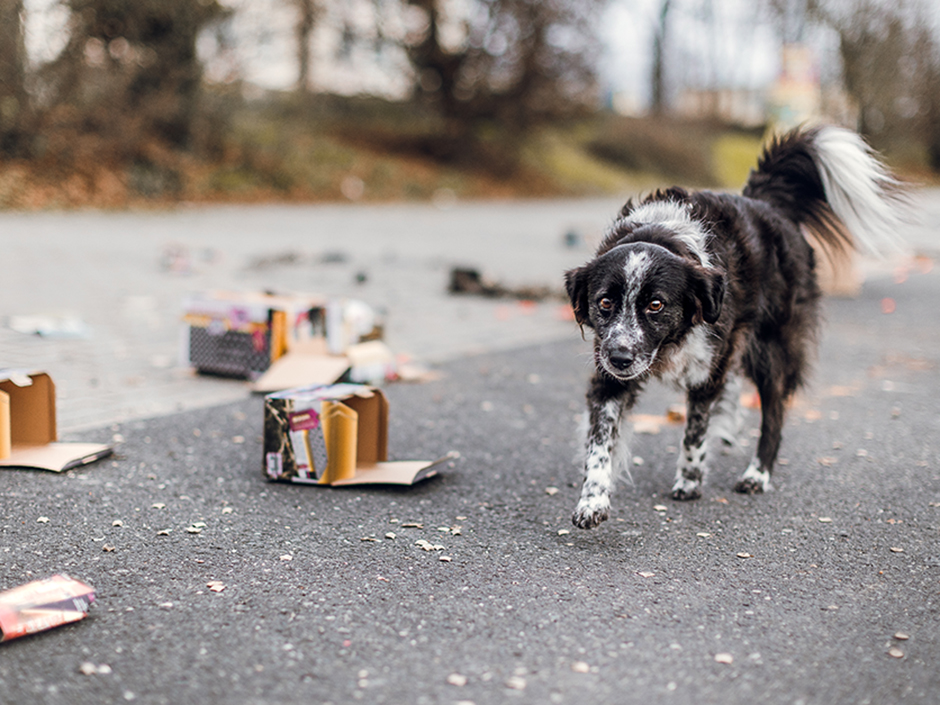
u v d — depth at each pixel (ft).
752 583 6.50
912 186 8.43
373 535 6.91
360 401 7.80
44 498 7.19
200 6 28.37
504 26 40.50
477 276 16.26
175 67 29.37
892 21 29.89
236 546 6.74
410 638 5.95
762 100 72.90
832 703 5.60
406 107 45.29
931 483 7.84
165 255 17.78
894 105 32.99
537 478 7.82
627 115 60.08
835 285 17.30
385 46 39.83
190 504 7.22
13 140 27.12
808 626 6.11
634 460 8.11
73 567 6.47
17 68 25.86
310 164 37.65
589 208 41.27
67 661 5.75
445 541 6.88
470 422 8.91
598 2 41.60
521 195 45.57
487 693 5.61
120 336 11.35
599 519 6.95
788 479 7.92
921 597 6.38
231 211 29.99
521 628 6.05
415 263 20.10
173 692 5.59
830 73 29.12
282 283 16.19
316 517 7.12
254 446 8.20
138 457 7.89
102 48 27.68
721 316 7.22
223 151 34.50
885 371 10.89
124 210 27.53
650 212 7.42
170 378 9.77
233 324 9.73
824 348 12.28
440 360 10.81
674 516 7.30
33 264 16.92
